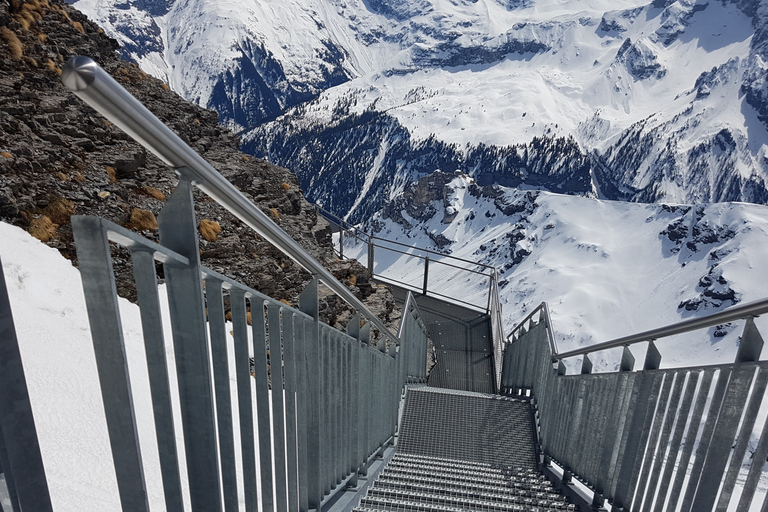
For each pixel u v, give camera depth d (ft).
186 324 3.36
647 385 9.16
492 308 40.22
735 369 5.88
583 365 13.65
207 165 3.32
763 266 446.19
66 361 9.06
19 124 19.06
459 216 654.12
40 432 7.14
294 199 31.17
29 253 12.71
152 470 8.05
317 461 7.40
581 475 12.78
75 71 2.03
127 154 21.38
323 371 7.80
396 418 19.53
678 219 535.19
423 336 32.30
